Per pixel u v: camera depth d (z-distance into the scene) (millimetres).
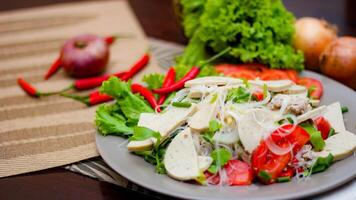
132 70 851
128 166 612
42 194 629
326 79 762
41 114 776
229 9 823
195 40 868
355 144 622
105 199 619
